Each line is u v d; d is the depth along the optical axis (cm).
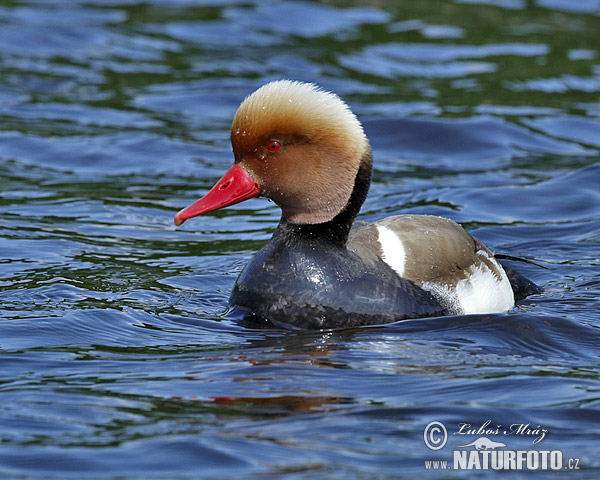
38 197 1639
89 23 2662
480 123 2030
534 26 2702
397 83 2305
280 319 1112
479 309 1162
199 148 1925
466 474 756
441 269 1166
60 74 2319
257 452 780
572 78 2338
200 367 970
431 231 1198
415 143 1964
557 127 2048
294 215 1141
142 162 1845
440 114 2086
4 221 1508
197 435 807
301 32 2645
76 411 856
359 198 1134
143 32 2619
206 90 2245
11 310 1141
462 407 870
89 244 1425
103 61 2412
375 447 794
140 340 1060
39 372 955
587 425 841
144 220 1555
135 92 2231
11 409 860
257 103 1113
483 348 1039
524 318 1116
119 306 1166
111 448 785
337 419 842
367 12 2809
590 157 1898
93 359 995
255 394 896
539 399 891
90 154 1867
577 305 1205
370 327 1098
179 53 2472
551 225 1550
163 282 1273
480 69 2398
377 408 867
